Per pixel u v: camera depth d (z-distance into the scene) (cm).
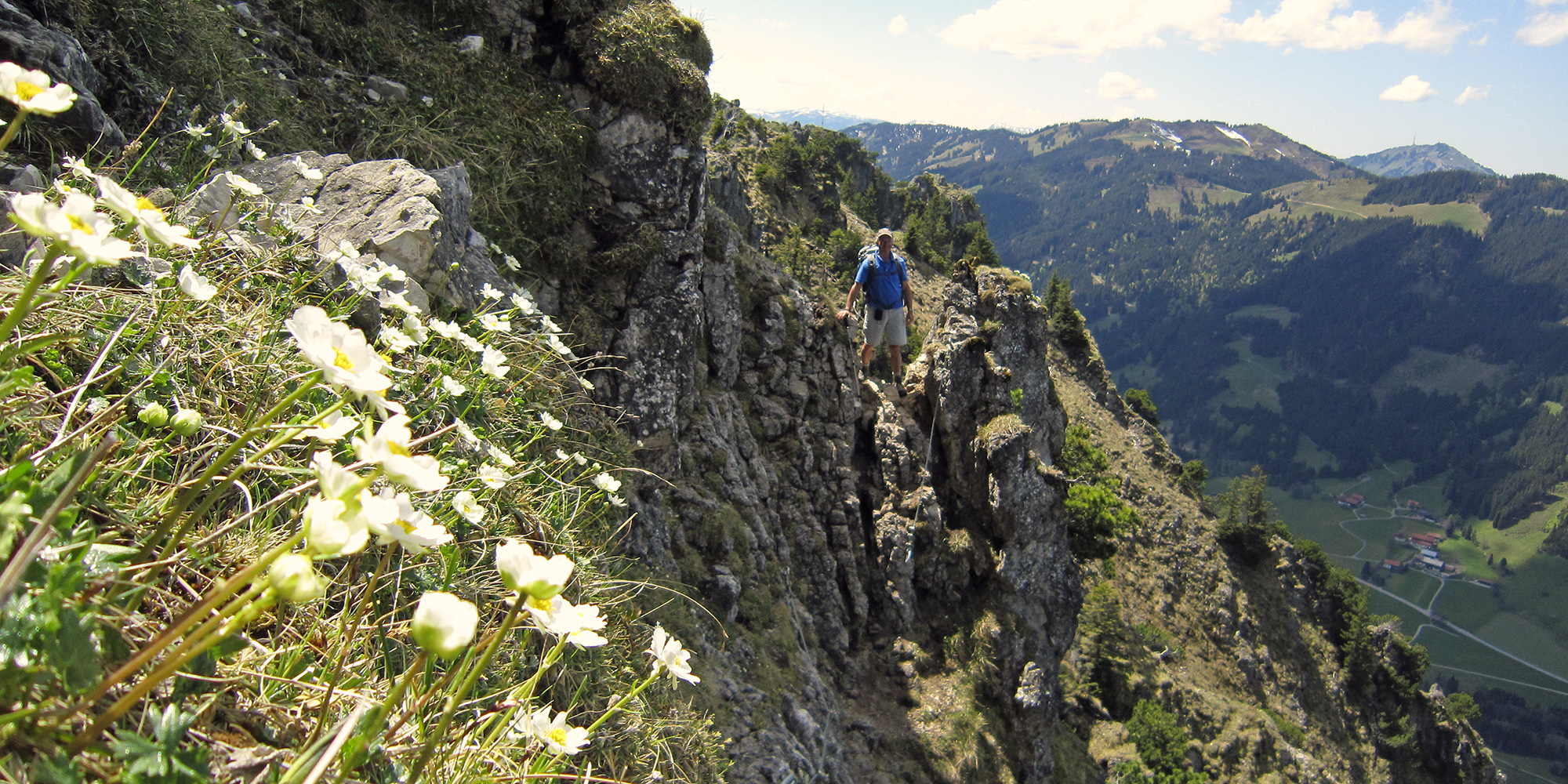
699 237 818
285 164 479
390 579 236
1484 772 6097
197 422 148
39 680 89
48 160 379
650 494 700
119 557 114
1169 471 6519
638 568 615
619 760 355
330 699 148
